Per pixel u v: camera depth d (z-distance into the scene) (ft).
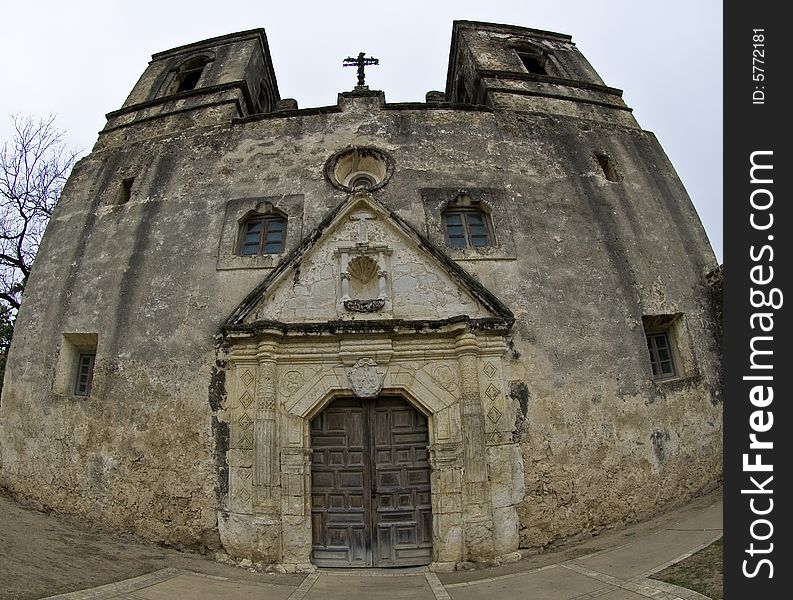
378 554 28.71
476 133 41.06
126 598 20.80
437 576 26.32
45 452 33.14
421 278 32.99
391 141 39.93
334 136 40.29
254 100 52.03
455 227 36.88
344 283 32.48
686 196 42.68
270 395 29.81
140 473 30.55
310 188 37.65
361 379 30.22
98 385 32.76
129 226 37.93
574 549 28.12
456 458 29.17
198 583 24.06
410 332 30.71
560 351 32.40
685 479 32.60
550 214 37.37
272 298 32.48
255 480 28.63
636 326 34.55
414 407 30.66
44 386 34.65
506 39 55.98
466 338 30.55
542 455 30.17
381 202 36.65
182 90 54.85
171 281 34.53
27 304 38.34
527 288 33.81
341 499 29.58
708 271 39.06
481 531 27.94
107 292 35.45
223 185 38.52
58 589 20.75
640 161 43.19
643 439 32.04
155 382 31.89
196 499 29.50
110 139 45.16
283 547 28.04
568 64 54.03
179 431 30.66
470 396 29.76
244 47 54.19
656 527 28.94
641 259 37.11
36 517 30.86
